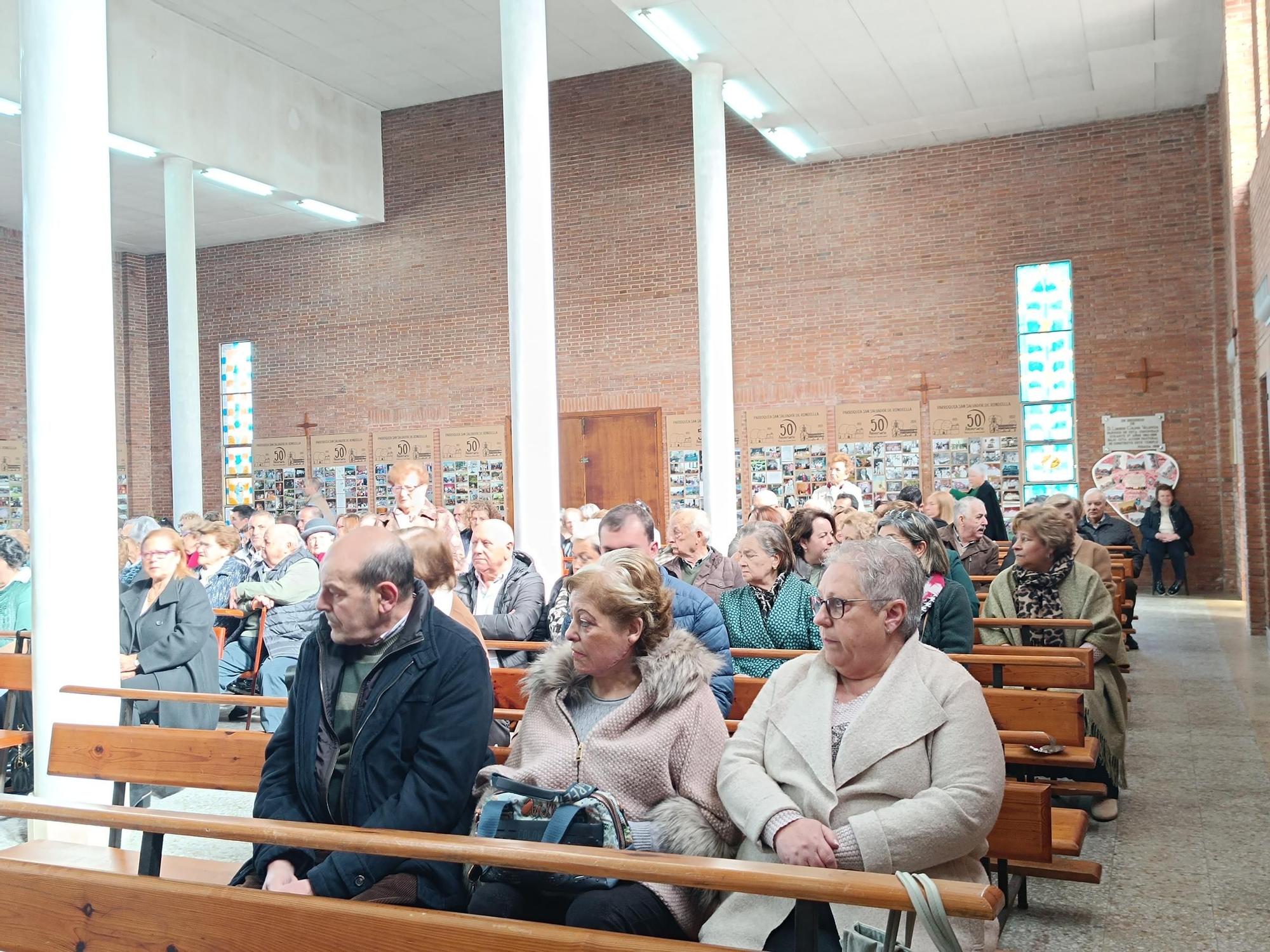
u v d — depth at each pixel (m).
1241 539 14.60
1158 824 5.62
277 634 8.26
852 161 17.95
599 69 19.11
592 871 2.36
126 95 15.59
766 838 2.93
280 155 18.30
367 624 3.20
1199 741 7.38
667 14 12.12
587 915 2.87
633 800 3.21
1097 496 14.78
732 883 2.25
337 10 16.50
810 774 3.09
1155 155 16.45
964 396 17.38
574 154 19.42
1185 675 9.84
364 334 21.11
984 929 2.88
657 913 2.94
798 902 2.25
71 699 5.50
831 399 18.03
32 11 5.62
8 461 20.61
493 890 3.02
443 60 18.45
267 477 21.95
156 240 21.98
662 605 3.36
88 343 5.66
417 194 20.59
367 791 3.16
